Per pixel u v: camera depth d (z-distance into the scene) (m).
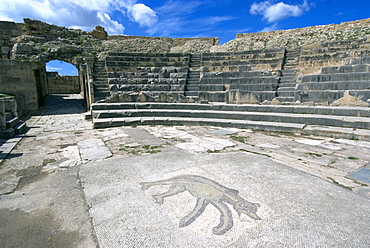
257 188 3.40
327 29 17.97
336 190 3.34
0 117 7.34
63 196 3.30
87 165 4.53
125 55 15.80
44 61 15.01
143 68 14.79
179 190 3.36
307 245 2.21
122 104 10.92
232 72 13.77
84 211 2.90
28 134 7.92
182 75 14.48
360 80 9.82
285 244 2.22
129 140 6.82
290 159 4.93
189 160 4.74
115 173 4.07
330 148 5.84
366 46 12.07
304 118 8.45
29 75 13.30
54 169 4.43
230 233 2.39
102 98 12.99
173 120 9.63
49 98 19.67
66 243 2.35
